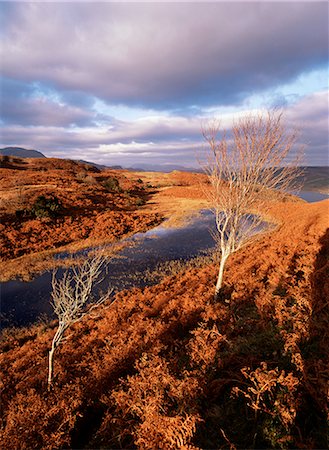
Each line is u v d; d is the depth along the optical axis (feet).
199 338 24.40
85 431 19.86
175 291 45.68
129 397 19.53
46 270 61.41
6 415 21.04
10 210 93.56
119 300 45.62
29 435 18.45
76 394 21.63
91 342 32.96
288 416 13.80
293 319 24.22
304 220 98.37
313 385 16.38
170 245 82.69
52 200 103.50
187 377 18.88
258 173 28.96
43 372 26.61
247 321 28.14
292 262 50.70
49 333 36.76
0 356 33.12
